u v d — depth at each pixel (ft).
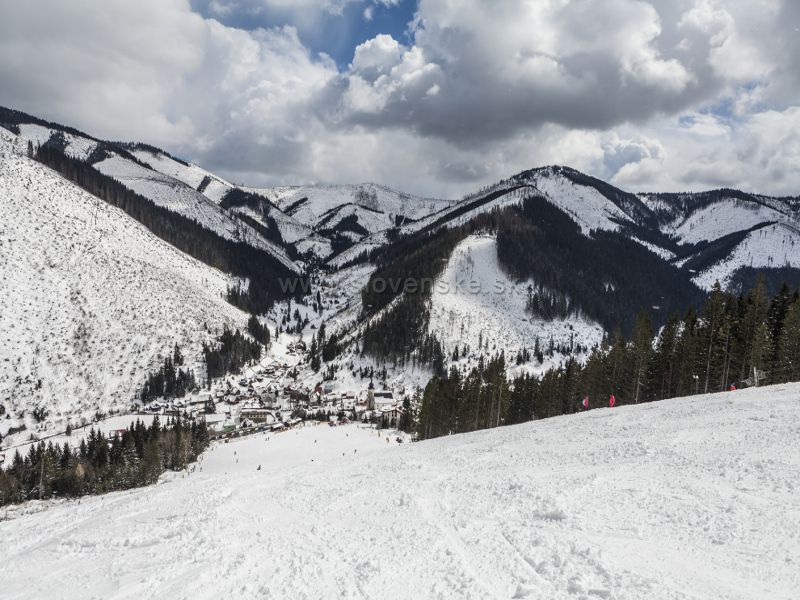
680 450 70.18
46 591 41.47
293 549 48.26
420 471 83.30
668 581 34.53
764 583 33.73
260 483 88.38
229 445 352.28
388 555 44.52
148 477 257.75
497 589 36.01
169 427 346.54
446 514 56.13
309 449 326.44
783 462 58.59
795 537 40.19
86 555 50.83
